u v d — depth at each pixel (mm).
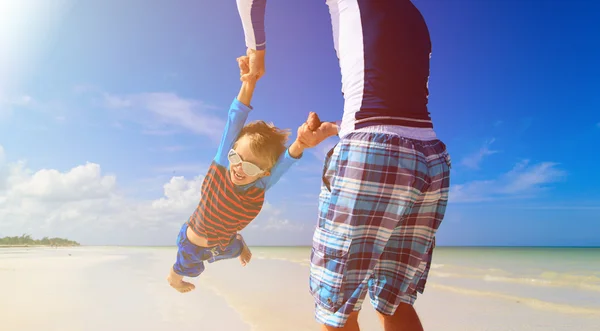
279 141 2494
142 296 6121
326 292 1425
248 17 1986
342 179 1424
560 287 7758
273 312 5082
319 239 1486
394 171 1379
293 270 10594
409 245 1528
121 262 13117
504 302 5973
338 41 1727
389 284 1549
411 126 1451
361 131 1429
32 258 14867
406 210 1442
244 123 2418
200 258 2613
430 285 8000
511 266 14109
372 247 1407
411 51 1515
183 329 4285
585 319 4863
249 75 2246
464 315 5074
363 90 1473
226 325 4441
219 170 2473
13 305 5266
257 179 2447
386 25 1506
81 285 7152
